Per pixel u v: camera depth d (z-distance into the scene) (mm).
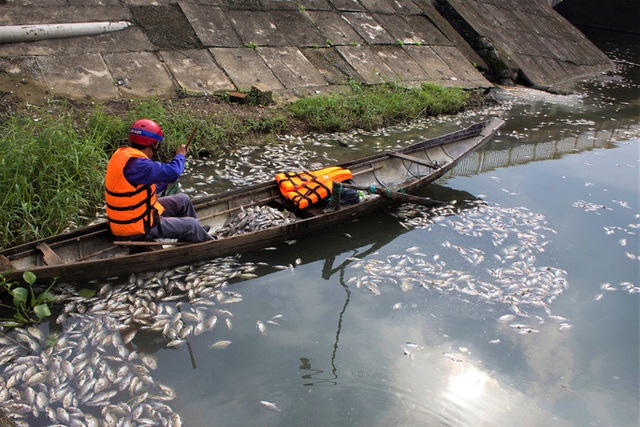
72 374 4188
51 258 4969
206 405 4020
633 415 4258
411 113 12344
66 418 3779
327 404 4125
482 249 6578
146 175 5008
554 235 7090
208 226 6160
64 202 6352
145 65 10633
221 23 12453
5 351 4379
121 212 5156
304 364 4520
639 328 5316
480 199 8148
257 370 4410
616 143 11961
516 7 22016
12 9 10148
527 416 4180
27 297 4945
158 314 4926
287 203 6848
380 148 10266
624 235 7227
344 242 6633
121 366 4312
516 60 17734
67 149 7008
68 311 4855
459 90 14336
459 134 9211
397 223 7082
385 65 14109
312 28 13938
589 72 21125
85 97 9445
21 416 3775
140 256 5180
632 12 31047
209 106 10289
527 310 5465
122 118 9086
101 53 10398
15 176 6121
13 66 9359
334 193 6570
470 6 19078
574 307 5582
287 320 5066
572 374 4648
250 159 9016
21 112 8516
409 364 4625
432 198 8031
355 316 5215
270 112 10656
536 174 9539
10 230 5980
